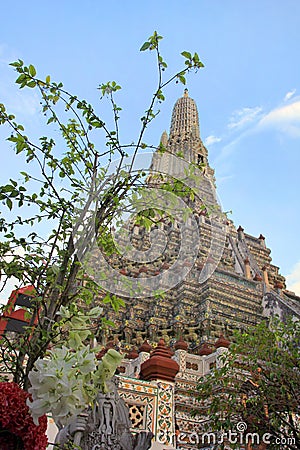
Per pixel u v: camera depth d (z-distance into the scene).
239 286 27.52
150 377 7.68
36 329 3.13
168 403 7.36
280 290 29.73
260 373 10.46
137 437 5.44
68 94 4.27
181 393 14.47
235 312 26.23
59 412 2.38
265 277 31.84
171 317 25.58
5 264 3.82
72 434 4.88
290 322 10.99
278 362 9.90
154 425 7.02
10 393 2.53
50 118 4.25
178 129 56.22
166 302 25.94
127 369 15.79
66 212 4.01
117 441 5.24
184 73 4.43
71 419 2.51
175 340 23.80
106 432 5.20
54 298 3.42
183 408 13.80
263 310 27.22
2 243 3.96
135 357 16.95
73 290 3.84
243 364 11.09
